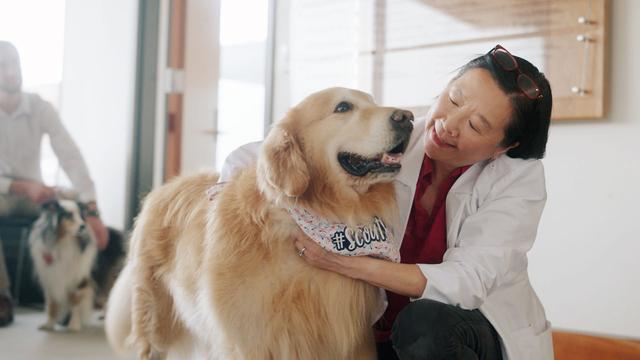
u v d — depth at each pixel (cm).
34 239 372
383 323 188
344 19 401
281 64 436
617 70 314
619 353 236
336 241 157
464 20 353
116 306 229
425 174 178
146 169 417
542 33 327
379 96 387
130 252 228
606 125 317
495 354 160
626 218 313
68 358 292
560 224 328
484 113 157
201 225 184
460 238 166
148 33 413
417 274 155
